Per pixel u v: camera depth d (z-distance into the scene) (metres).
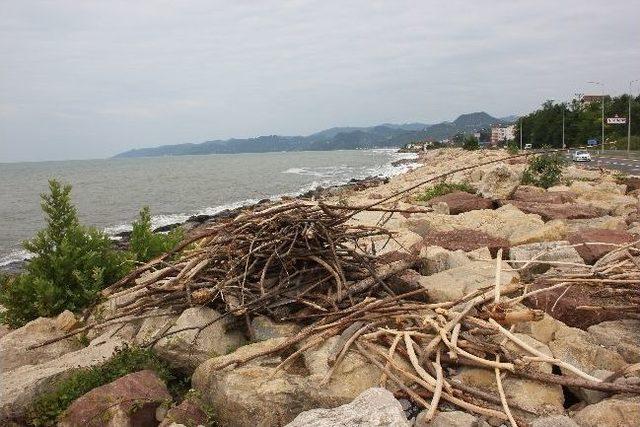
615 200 15.62
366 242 8.84
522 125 89.25
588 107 74.12
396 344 5.00
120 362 5.49
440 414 4.21
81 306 8.05
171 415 4.61
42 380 5.17
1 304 9.20
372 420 3.63
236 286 6.25
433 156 85.62
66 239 8.29
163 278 6.95
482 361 4.73
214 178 71.12
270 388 4.57
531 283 6.37
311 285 6.44
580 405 4.61
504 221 11.44
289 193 44.50
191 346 5.55
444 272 7.09
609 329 5.61
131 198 46.06
